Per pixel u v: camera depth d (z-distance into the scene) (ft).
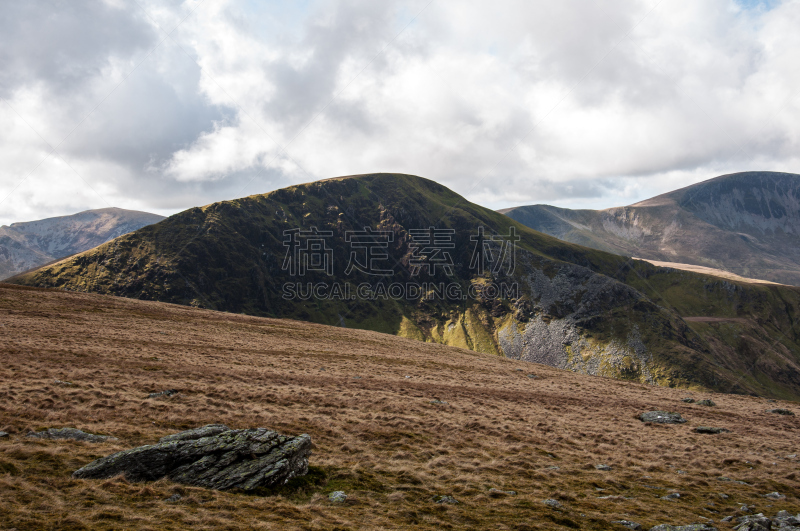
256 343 264.52
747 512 66.95
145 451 61.05
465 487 70.95
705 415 156.97
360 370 203.10
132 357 166.30
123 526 43.45
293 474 65.36
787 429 142.82
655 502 70.33
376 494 64.18
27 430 72.79
